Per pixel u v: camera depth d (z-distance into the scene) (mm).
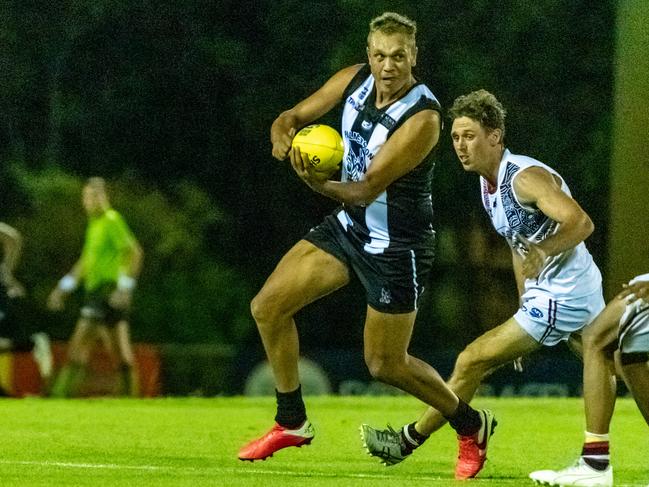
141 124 90750
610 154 86688
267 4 88688
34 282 73688
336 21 88250
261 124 89812
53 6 90562
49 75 91000
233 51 89438
